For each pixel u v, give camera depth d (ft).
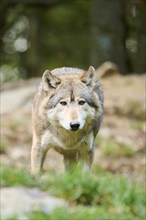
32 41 216.13
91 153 62.59
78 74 63.05
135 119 114.52
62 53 221.87
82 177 46.88
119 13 172.55
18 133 104.63
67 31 225.15
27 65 218.59
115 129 107.55
